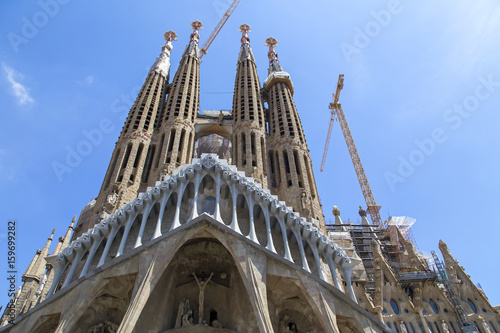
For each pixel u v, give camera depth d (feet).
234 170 122.42
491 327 148.25
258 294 95.40
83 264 120.06
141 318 104.12
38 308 101.09
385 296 154.10
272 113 211.20
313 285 102.78
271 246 108.58
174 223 108.58
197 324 105.40
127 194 148.97
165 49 252.62
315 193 167.12
